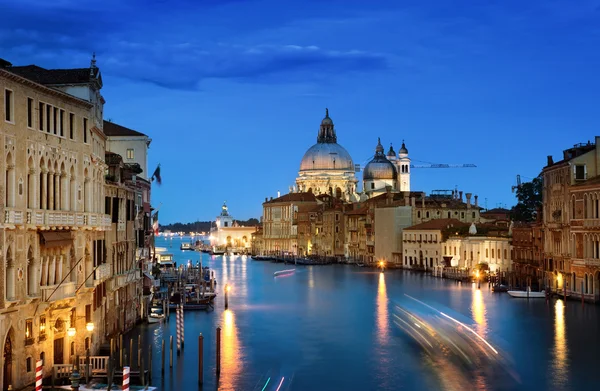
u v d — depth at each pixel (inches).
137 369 2156.7
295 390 2082.9
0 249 1647.4
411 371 2292.1
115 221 2551.7
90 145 2162.9
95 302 2226.9
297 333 2955.2
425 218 7322.8
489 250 5482.3
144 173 3789.4
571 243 3865.7
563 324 3065.9
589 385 2122.3
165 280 4857.3
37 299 1823.3
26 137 1772.9
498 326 3031.5
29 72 2174.0
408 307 3649.1
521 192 6437.0
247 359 2449.6
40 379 1653.5
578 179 3875.5
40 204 1860.2
